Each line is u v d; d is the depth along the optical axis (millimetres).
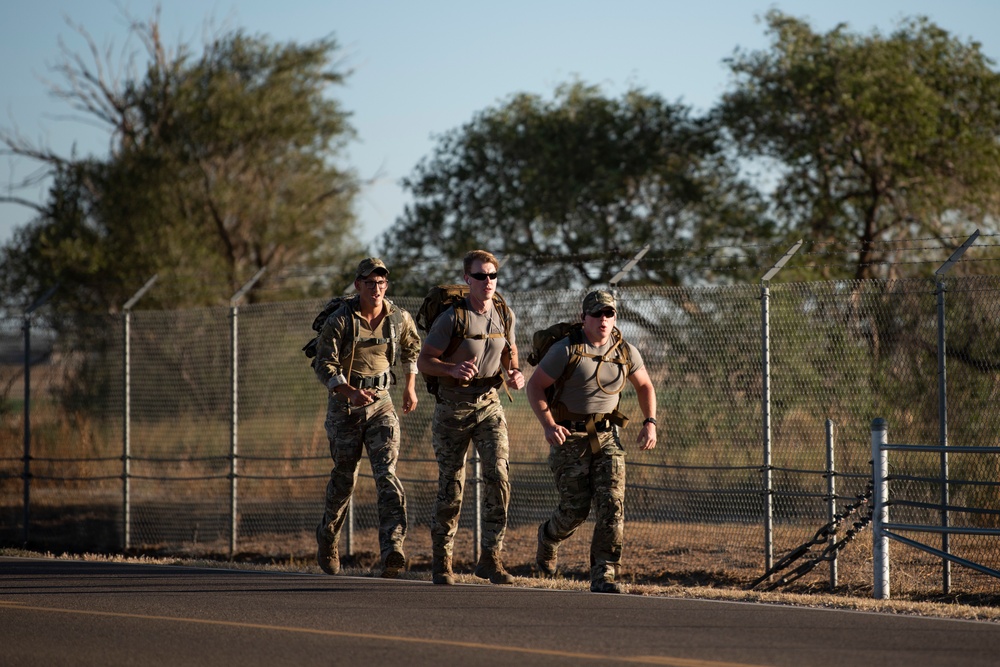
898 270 62219
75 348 43812
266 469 40562
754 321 31312
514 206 70188
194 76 87750
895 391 30234
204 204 86938
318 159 94062
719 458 31703
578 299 33219
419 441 36938
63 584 25297
